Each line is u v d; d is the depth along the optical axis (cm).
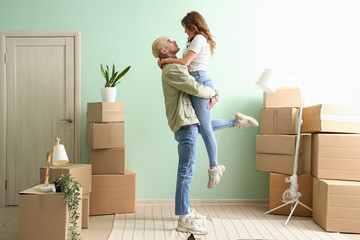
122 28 388
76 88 385
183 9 391
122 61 388
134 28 389
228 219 330
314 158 330
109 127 341
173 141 392
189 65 305
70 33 384
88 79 386
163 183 392
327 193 295
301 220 330
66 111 386
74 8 385
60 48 386
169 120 301
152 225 311
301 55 395
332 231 295
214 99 307
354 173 311
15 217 339
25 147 386
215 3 393
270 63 395
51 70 386
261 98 395
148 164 391
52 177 294
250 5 395
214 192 395
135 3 389
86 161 387
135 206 379
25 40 384
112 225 312
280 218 337
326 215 296
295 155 330
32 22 383
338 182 303
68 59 385
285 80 394
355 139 312
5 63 383
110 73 388
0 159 383
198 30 304
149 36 389
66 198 241
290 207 345
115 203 347
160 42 303
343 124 320
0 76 382
